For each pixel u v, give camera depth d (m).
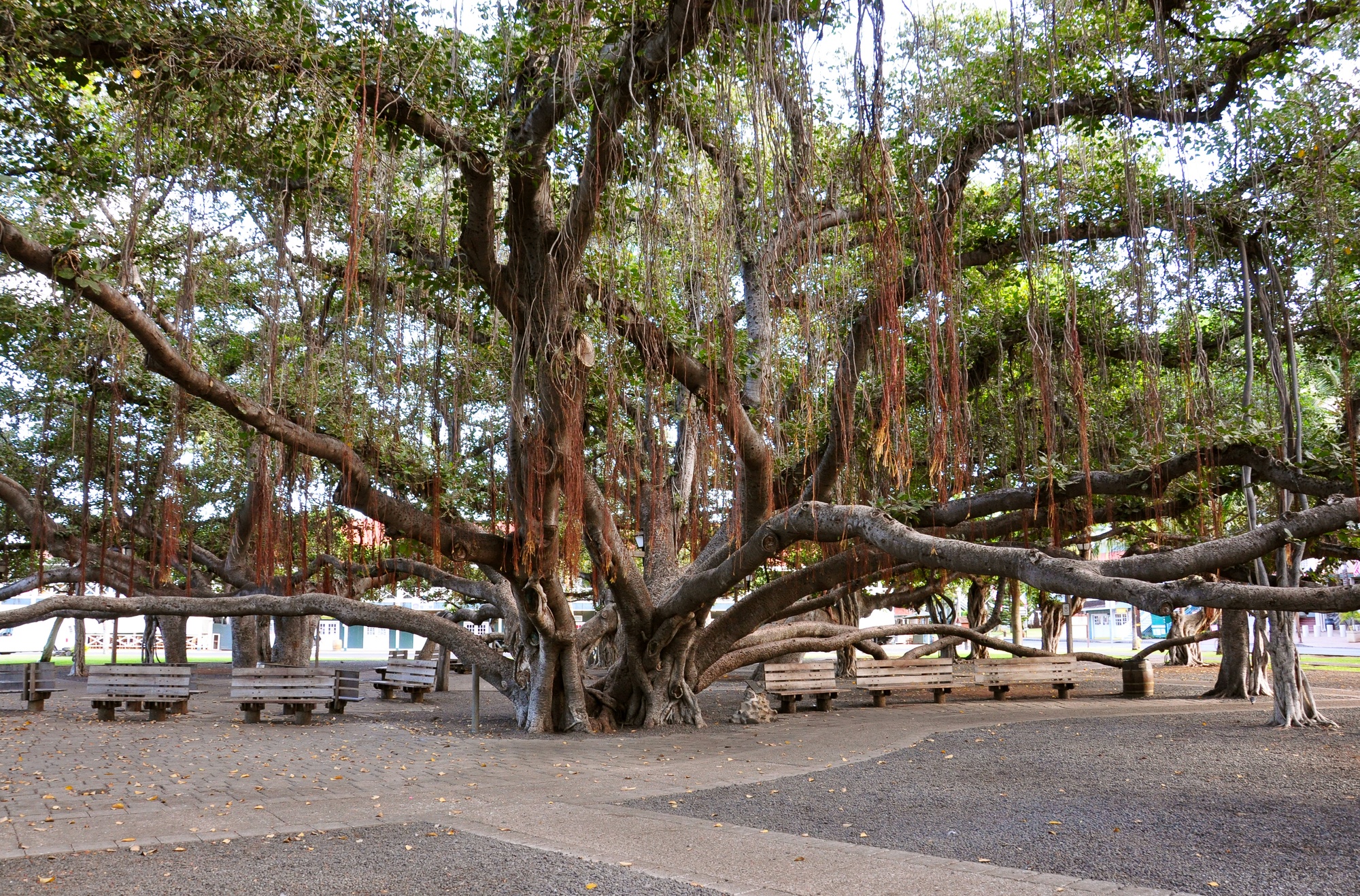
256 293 14.10
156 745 12.07
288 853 6.25
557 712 14.51
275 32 8.54
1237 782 8.71
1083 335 13.19
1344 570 18.88
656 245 8.53
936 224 8.65
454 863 5.96
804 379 8.34
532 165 9.72
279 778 9.40
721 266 7.86
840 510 11.16
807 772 9.90
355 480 11.25
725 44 7.08
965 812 7.55
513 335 10.45
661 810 7.76
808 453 11.26
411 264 11.60
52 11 8.04
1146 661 19.28
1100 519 14.31
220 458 16.52
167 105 8.65
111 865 5.96
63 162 10.36
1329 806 7.60
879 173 7.10
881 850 6.26
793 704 16.94
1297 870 5.64
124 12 8.13
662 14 8.02
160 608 14.93
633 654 15.21
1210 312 14.44
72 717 15.95
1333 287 11.28
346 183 10.56
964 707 17.30
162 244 11.94
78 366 14.47
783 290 8.50
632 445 13.84
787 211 7.01
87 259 10.50
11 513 18.11
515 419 10.38
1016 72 7.73
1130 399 13.44
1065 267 8.26
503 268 10.50
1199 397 13.25
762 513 13.66
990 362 14.99
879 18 6.51
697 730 14.45
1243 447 11.31
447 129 9.08
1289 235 12.41
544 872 5.75
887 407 6.84
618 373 11.30
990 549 8.95
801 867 5.84
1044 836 6.63
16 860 6.09
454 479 12.78
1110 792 8.32
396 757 11.05
